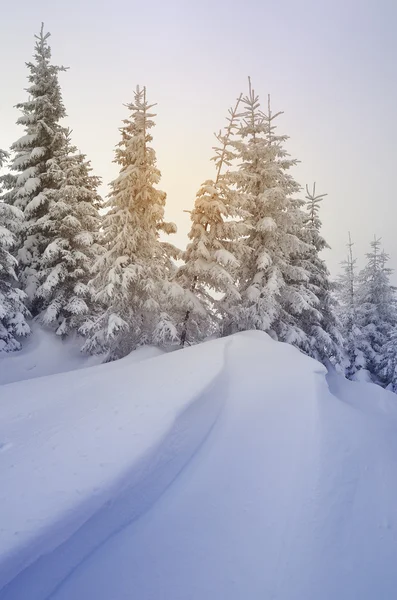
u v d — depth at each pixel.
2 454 5.02
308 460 5.74
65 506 3.79
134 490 4.51
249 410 7.49
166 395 7.21
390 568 3.88
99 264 15.18
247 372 9.45
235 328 16.72
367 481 5.46
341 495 5.02
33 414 6.89
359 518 4.62
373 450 6.46
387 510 4.84
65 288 18.00
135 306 15.97
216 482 5.15
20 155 19.95
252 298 15.40
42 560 3.28
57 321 18.23
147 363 10.76
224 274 14.42
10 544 3.21
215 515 4.48
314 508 4.70
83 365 16.92
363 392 11.69
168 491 4.84
